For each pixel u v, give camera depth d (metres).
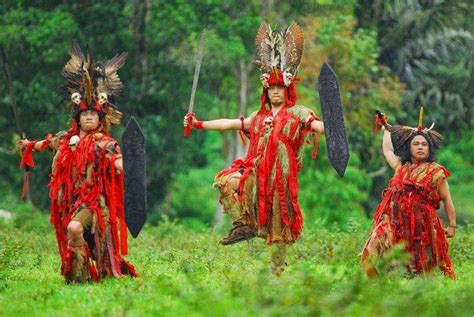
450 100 57.44
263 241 26.73
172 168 56.59
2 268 23.91
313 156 19.98
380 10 56.84
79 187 21.03
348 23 50.94
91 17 52.53
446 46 57.69
